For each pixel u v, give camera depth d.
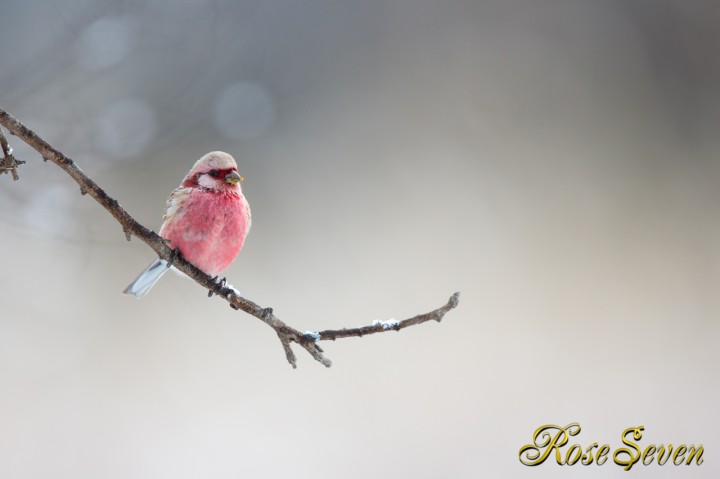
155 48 12.44
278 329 4.80
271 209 15.57
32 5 13.38
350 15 17.91
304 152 16.44
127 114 12.20
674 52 18.78
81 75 11.68
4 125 4.45
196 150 13.62
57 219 10.29
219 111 13.83
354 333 4.74
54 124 11.27
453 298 4.62
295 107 16.56
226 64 13.98
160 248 4.85
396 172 16.56
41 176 10.26
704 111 18.12
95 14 11.70
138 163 13.02
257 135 15.18
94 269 13.07
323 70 17.27
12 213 10.00
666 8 19.02
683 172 16.92
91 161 11.41
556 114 17.94
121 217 4.79
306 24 17.11
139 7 12.04
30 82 11.32
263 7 15.66
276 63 16.14
